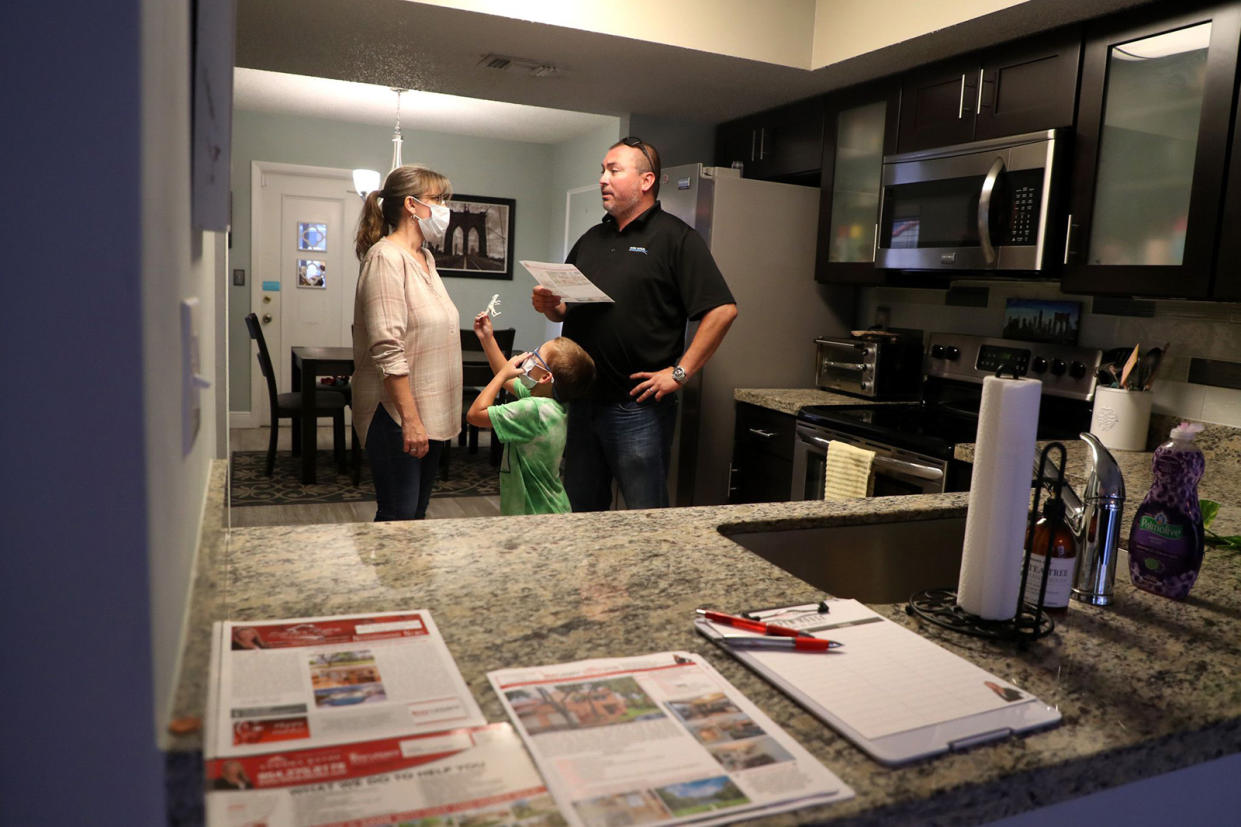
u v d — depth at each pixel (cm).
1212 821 99
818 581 155
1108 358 271
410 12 259
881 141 322
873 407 328
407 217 243
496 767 70
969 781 73
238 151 630
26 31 46
